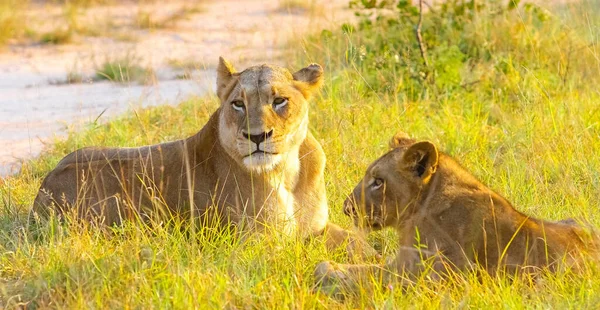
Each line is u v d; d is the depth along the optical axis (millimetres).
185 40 27703
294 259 9930
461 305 8523
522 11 22141
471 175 9617
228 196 11062
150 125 16766
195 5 33344
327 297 9039
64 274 9508
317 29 23516
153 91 21406
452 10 20922
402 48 18938
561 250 9062
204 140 11344
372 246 11047
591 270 8922
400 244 9719
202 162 11289
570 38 19469
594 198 11680
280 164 10984
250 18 31062
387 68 17875
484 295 8633
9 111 20203
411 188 9500
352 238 10875
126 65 22938
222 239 10516
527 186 12070
